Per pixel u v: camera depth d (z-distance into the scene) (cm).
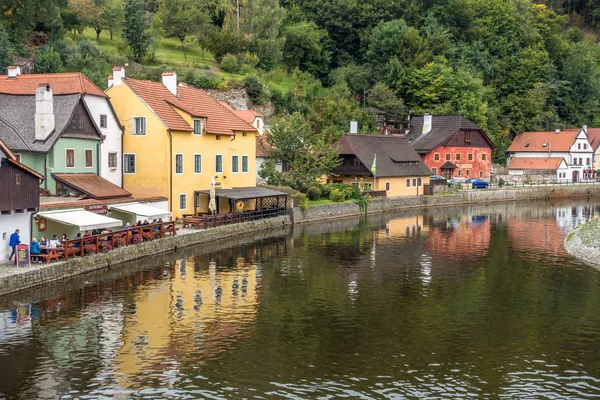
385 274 4012
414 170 8919
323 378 2314
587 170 12456
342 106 10769
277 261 4375
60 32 8844
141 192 5528
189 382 2262
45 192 4569
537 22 16500
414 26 13738
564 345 2694
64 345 2594
